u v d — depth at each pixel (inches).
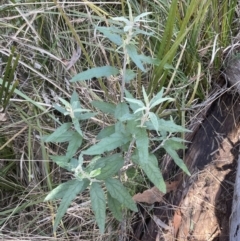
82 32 27.9
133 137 17.1
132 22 17.6
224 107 26.7
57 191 18.0
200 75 25.2
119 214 19.3
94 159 18.6
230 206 23.9
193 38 25.5
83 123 26.3
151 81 23.5
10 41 25.7
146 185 25.3
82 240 24.4
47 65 27.7
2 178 25.8
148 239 24.3
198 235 23.5
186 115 26.9
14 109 26.4
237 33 28.3
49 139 18.5
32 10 25.9
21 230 25.0
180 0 25.5
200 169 25.1
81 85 26.3
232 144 25.7
